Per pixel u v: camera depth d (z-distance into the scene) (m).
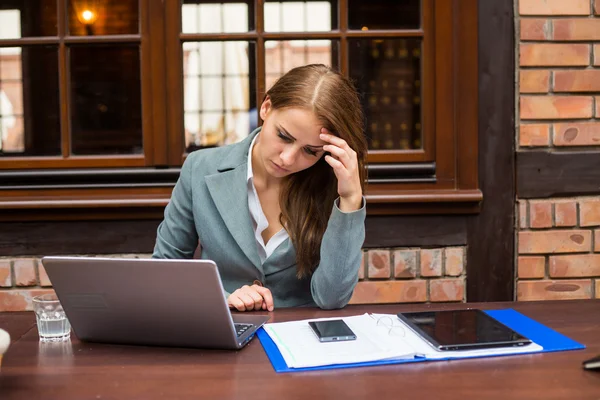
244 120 2.33
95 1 2.27
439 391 0.93
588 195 2.31
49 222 2.24
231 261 1.58
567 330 1.25
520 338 1.13
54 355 1.14
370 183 2.29
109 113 2.31
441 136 2.30
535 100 2.27
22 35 2.28
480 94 2.28
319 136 1.38
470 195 2.25
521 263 2.31
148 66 2.27
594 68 2.27
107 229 2.25
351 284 1.44
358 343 1.14
